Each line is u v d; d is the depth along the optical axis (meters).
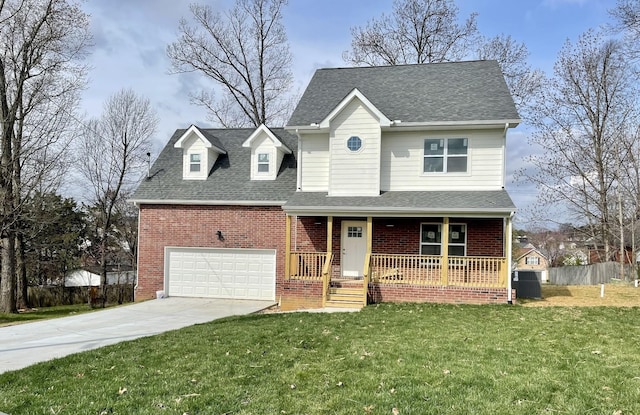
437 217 13.94
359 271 15.57
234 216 16.73
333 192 15.12
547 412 4.70
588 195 25.50
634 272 21.22
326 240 15.81
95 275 41.72
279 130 20.19
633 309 11.31
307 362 6.70
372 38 30.12
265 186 17.05
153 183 18.00
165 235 17.17
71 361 7.01
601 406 4.85
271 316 11.53
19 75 19.31
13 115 19.08
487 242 14.63
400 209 13.46
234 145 19.45
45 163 19.27
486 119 14.17
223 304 15.33
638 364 6.39
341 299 13.52
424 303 12.87
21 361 7.29
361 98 14.79
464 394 5.21
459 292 12.93
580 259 44.75
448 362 6.54
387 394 5.22
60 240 33.97
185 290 17.03
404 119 14.95
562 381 5.66
